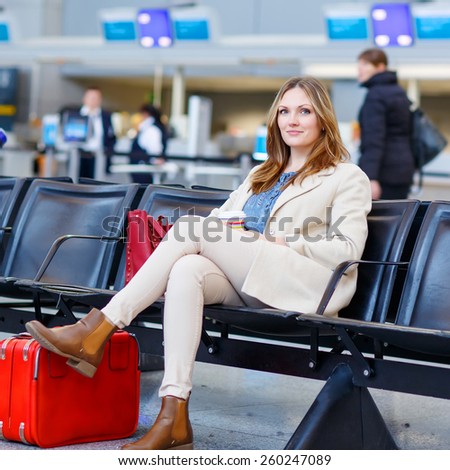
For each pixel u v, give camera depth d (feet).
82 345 8.66
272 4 43.19
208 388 12.60
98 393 9.44
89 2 47.24
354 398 8.68
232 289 9.30
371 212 9.95
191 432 8.67
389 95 17.53
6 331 11.91
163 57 34.04
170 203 11.44
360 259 9.73
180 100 40.24
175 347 8.64
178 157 23.99
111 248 11.44
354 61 30.48
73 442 9.29
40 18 47.83
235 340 9.93
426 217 9.39
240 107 51.78
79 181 13.09
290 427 10.55
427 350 8.27
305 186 9.77
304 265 9.23
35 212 12.36
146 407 11.21
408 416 11.33
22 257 12.20
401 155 17.80
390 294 9.36
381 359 8.60
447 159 28.40
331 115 9.91
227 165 31.73
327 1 41.60
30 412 8.97
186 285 8.70
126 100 52.06
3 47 37.58
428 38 28.99
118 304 8.79
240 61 32.91
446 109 44.34
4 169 40.65
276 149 10.21
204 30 33.12
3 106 49.34
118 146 38.73
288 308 9.12
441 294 9.00
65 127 29.35
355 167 9.78
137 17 34.17
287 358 9.53
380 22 29.55
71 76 48.85
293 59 31.73
